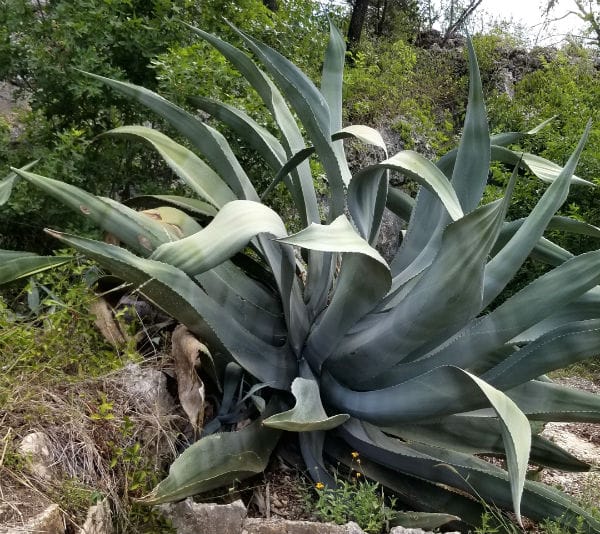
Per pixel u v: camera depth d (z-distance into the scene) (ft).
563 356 7.02
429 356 7.49
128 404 6.81
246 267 9.77
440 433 8.16
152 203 9.61
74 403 6.38
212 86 10.93
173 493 5.94
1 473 5.34
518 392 7.73
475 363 7.41
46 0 11.57
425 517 6.73
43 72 10.98
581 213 19.16
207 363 7.43
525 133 9.62
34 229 10.82
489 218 6.08
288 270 7.70
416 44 38.73
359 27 30.58
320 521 7.10
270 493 7.57
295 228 12.46
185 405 6.84
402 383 7.06
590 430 11.77
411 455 7.40
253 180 11.76
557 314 7.92
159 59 10.79
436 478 7.48
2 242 10.92
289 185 8.98
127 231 7.55
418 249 9.26
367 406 7.43
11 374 6.45
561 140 22.36
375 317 8.25
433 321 6.90
